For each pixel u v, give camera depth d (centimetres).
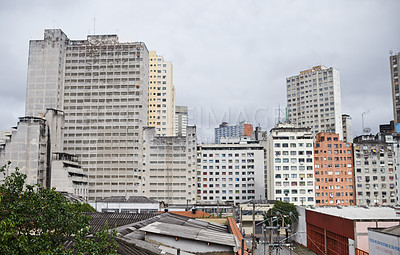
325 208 8738
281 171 13725
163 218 5419
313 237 8006
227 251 4134
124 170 15175
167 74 19312
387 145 14375
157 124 18912
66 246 2944
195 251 4156
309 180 13675
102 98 15725
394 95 18912
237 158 16425
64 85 15825
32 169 12656
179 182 15200
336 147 14338
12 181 2680
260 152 16412
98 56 16025
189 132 15562
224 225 5934
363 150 14275
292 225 9975
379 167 14212
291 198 13562
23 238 2181
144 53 16100
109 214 5462
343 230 6234
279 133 14150
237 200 16150
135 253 3112
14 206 2402
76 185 13538
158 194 15125
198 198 16200
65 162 13262
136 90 15738
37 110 15262
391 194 14050
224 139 17412
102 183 15112
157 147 15450
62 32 16012
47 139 13450
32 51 15662
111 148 15350
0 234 2028
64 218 2616
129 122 15500
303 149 13825
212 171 16375
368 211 7844
